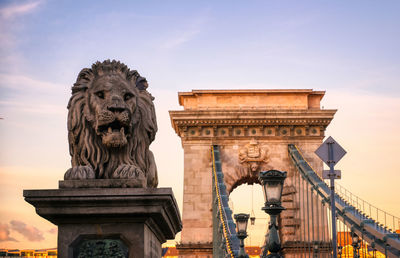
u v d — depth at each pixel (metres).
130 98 7.31
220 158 51.34
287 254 49.47
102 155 7.13
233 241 27.59
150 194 6.47
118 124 7.11
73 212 6.48
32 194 6.45
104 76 7.29
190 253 49.72
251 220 35.03
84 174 6.84
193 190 51.06
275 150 51.66
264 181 12.34
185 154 51.81
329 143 17.45
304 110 51.19
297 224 49.91
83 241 6.62
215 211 42.91
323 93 53.28
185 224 50.44
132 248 6.56
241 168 51.47
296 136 51.53
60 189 6.48
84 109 7.18
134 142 7.32
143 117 7.48
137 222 6.59
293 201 50.47
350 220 25.12
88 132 7.14
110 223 6.59
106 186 6.70
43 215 6.51
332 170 17.44
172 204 6.88
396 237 20.80
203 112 51.66
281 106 53.12
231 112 51.53
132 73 7.55
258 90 53.19
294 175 50.94
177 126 52.34
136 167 7.04
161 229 7.60
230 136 51.91
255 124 51.62
